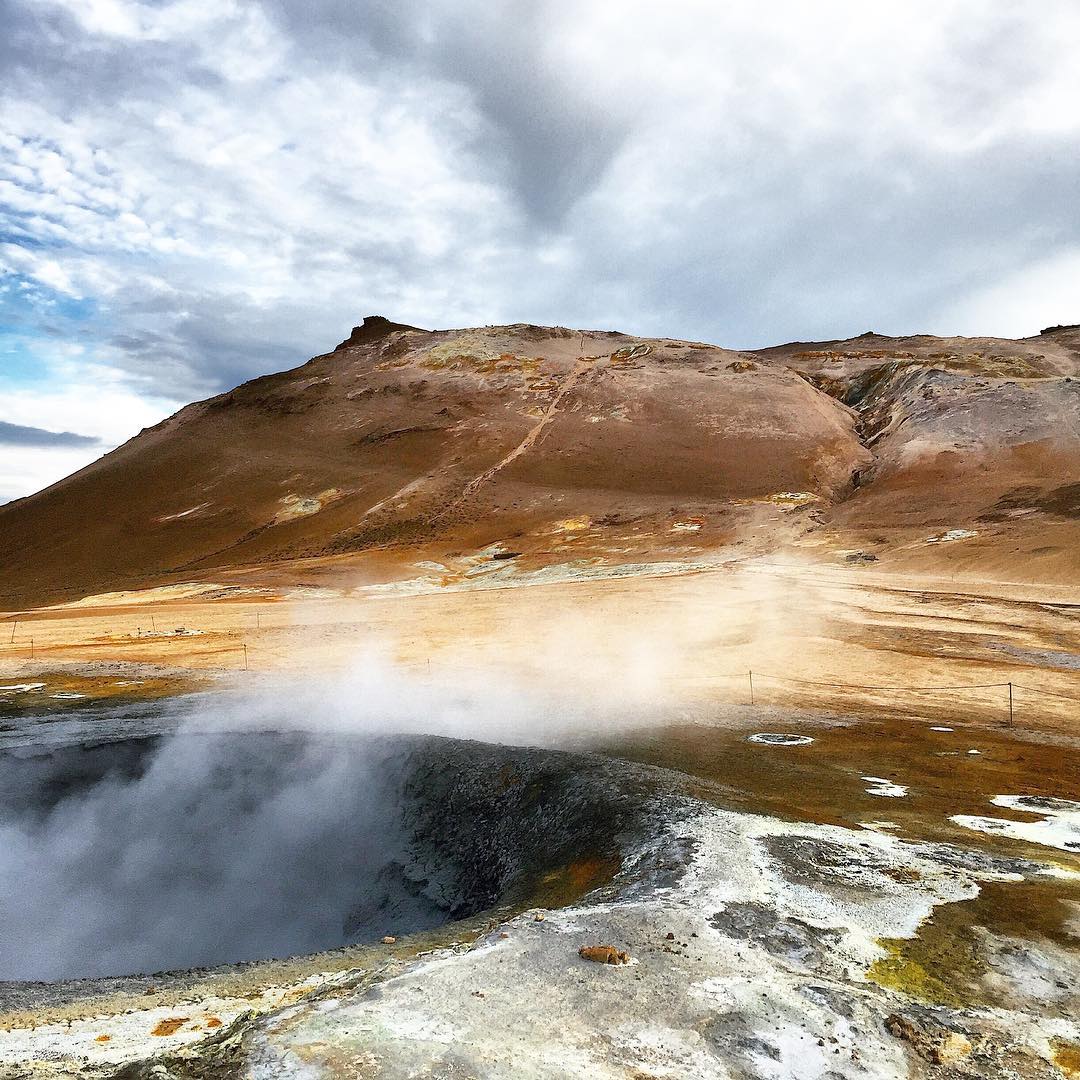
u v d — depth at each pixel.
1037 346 162.25
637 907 8.03
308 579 61.84
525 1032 5.70
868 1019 6.05
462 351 144.12
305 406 132.00
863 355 142.38
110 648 36.25
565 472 93.31
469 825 14.58
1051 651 27.84
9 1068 5.92
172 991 7.68
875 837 10.61
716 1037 5.72
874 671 26.19
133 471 119.31
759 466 88.81
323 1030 5.69
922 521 57.72
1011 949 7.28
